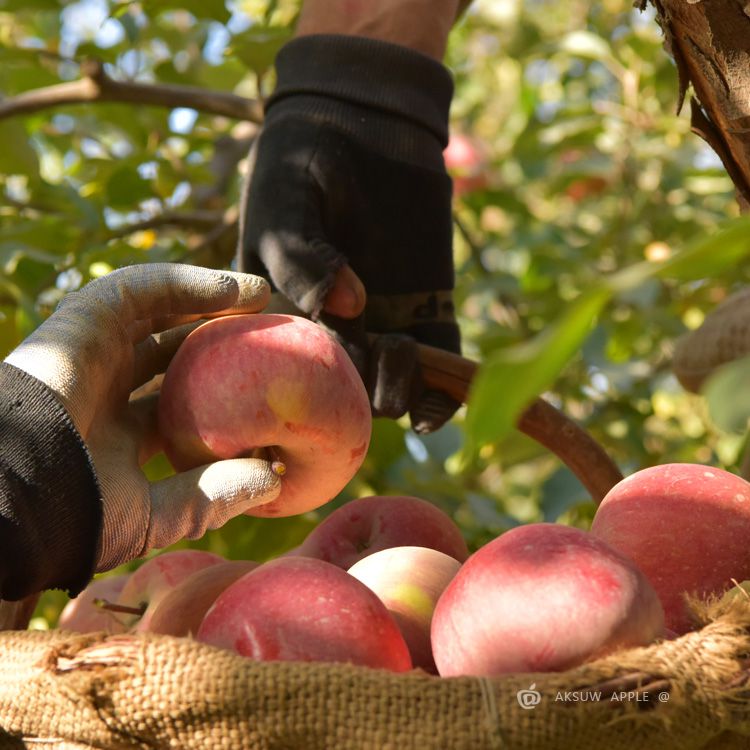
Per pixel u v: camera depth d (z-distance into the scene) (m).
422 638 0.78
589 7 3.33
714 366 1.16
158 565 0.94
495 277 2.33
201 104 1.75
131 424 0.77
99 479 0.70
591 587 0.64
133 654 0.59
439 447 1.70
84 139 2.34
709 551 0.76
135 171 1.81
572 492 1.62
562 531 0.69
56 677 0.59
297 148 0.92
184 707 0.58
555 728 0.56
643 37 2.51
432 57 1.01
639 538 0.77
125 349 0.75
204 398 0.74
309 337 0.76
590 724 0.57
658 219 2.54
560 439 0.99
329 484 0.79
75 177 2.40
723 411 0.38
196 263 1.82
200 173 2.02
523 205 2.57
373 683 0.57
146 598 0.93
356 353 0.92
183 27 2.51
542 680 0.58
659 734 0.58
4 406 0.66
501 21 3.55
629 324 2.21
